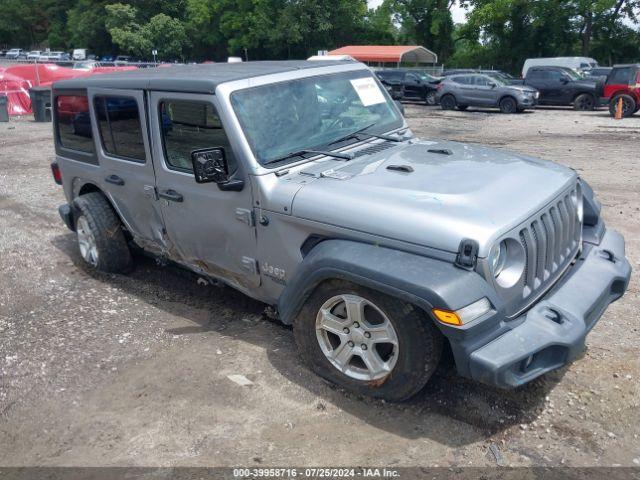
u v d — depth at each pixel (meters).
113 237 5.54
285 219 3.66
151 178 4.59
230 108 3.81
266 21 56.50
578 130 16.03
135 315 4.91
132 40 65.56
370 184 3.54
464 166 3.80
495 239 2.99
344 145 4.23
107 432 3.41
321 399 3.60
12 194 9.43
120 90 4.64
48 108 19.42
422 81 26.39
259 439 3.27
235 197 3.92
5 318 4.94
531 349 2.95
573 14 44.16
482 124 18.31
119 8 67.69
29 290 5.51
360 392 3.54
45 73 23.19
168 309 5.01
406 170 3.72
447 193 3.32
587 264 3.77
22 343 4.48
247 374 3.90
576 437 3.18
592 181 9.34
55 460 3.20
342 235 3.42
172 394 3.73
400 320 3.16
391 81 27.08
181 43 66.50
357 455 3.11
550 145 13.44
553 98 23.12
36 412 3.63
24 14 99.75
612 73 19.53
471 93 22.92
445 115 21.66
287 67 4.34
